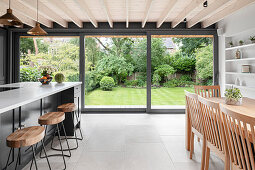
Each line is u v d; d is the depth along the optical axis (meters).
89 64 5.15
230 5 3.51
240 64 4.12
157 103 5.19
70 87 3.17
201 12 3.93
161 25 4.90
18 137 1.54
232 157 1.55
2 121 1.77
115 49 5.21
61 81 3.64
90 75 5.16
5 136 1.81
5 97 2.01
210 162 2.38
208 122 1.93
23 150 2.14
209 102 1.77
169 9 3.50
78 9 3.90
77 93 3.60
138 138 3.20
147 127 3.80
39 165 2.28
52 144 2.93
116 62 5.21
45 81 3.34
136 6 3.73
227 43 4.50
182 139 3.15
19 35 5.01
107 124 4.01
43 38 5.08
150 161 2.40
